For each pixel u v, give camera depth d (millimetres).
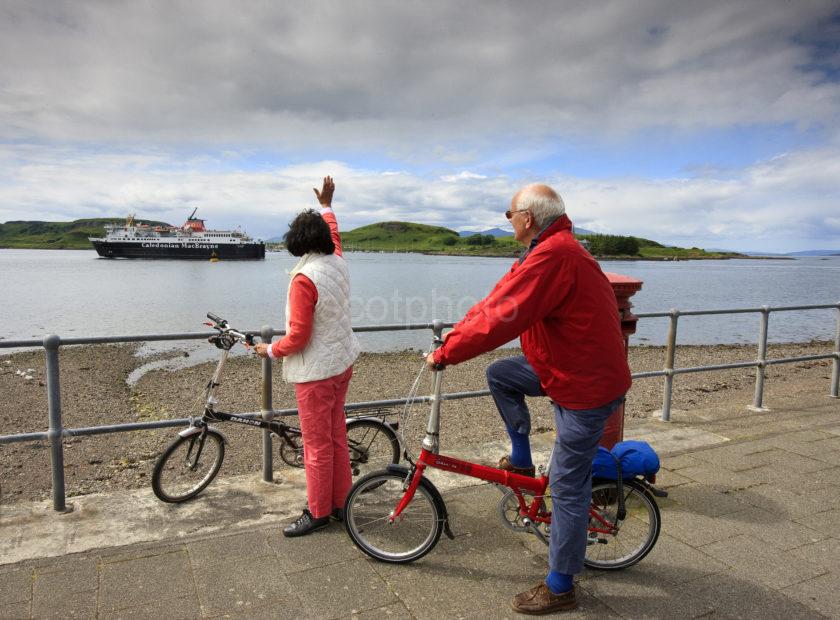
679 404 7848
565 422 2391
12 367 11258
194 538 3033
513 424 2936
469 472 2777
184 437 3457
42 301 29781
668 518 3336
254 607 2445
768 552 2963
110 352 13477
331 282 2996
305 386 3014
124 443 6234
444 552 2951
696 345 16125
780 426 5152
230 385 9438
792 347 15578
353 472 3922
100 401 8477
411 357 12969
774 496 3643
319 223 3006
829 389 6855
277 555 2881
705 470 4070
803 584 2676
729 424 5238
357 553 2916
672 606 2504
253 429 6488
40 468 5426
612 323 2318
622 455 2783
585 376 2305
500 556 2918
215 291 37594
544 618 2414
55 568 2709
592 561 2807
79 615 2357
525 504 2852
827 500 3592
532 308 2232
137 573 2684
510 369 2861
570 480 2408
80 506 3424
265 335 3617
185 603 2459
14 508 3379
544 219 2389
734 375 10117
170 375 10578
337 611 2434
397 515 2795
